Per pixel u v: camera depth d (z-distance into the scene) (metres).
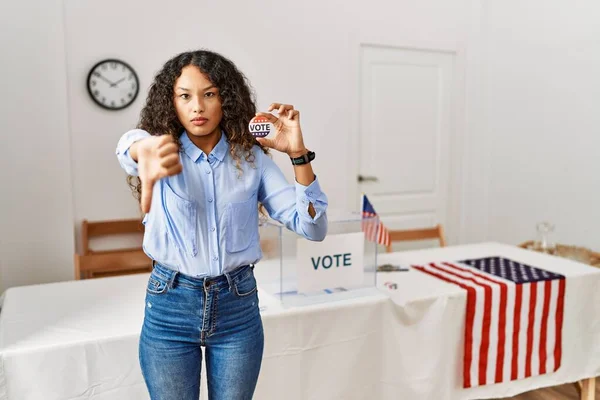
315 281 1.99
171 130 1.19
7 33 3.04
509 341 2.24
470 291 2.15
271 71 3.75
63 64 3.17
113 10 3.31
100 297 2.03
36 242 3.23
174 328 1.20
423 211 4.46
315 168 3.97
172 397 1.24
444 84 4.38
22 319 1.80
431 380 2.12
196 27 3.51
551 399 2.64
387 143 4.23
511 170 4.19
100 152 3.39
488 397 2.26
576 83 3.63
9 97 3.08
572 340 2.38
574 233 3.69
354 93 4.04
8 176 3.13
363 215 2.13
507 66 4.19
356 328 1.97
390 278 2.31
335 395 1.97
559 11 3.73
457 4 4.30
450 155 4.49
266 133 1.18
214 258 1.19
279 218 1.30
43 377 1.59
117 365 1.67
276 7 3.70
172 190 1.16
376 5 4.01
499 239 4.34
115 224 3.43
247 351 1.25
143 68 3.42
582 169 3.61
